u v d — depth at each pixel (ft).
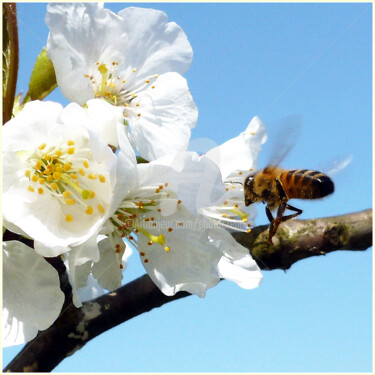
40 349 0.39
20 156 0.39
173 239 0.40
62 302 0.38
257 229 0.42
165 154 0.42
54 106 0.38
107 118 0.38
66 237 0.37
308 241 0.41
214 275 0.40
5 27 0.40
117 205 0.37
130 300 0.40
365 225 0.41
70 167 0.39
